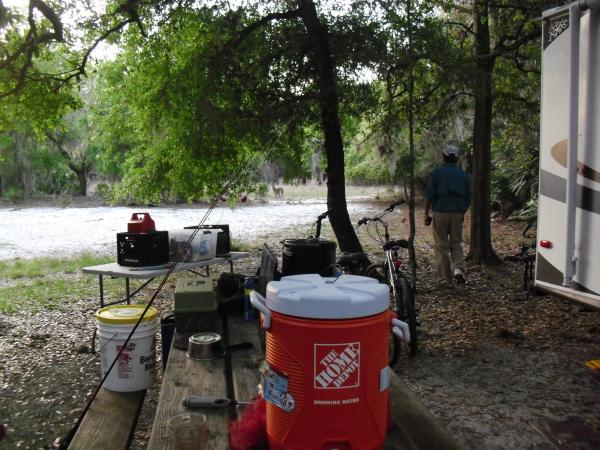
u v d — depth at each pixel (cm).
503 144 1593
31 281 951
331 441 187
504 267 945
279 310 192
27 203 3594
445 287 807
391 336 504
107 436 336
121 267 539
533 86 1077
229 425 243
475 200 966
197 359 329
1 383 490
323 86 820
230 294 443
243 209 2875
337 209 894
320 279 211
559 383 459
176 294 375
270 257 380
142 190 1089
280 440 194
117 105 1198
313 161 2731
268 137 863
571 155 435
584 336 580
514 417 398
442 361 516
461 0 1030
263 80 872
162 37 935
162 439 232
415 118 985
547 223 468
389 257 549
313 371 185
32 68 859
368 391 189
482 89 830
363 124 1166
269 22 889
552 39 459
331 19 823
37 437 395
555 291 460
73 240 1588
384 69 807
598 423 387
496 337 582
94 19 846
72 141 3825
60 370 521
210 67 844
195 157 918
